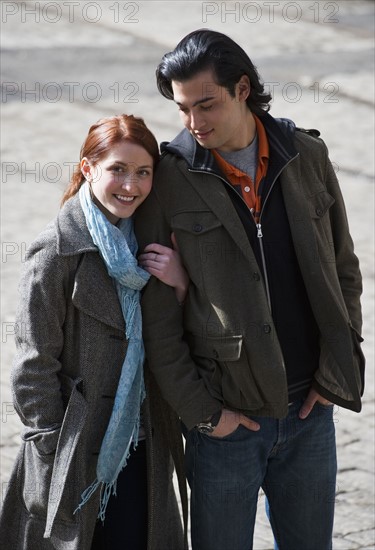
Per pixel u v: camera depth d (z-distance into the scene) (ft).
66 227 26.43
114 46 121.60
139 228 27.43
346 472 41.52
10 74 109.50
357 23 136.98
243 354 26.50
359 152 87.51
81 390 26.89
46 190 78.59
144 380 27.99
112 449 26.91
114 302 26.73
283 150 27.02
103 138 26.07
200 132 26.03
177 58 25.59
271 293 27.07
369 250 66.90
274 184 27.14
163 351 27.04
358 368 28.91
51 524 26.35
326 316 27.25
